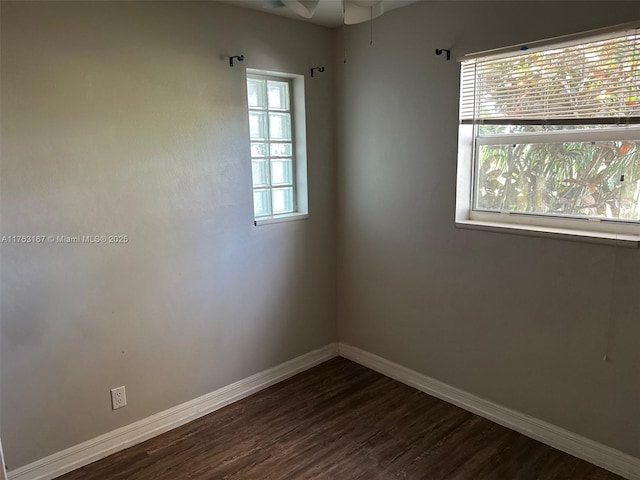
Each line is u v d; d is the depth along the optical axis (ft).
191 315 8.48
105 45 6.91
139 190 7.52
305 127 9.82
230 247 8.88
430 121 8.46
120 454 7.68
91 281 7.20
